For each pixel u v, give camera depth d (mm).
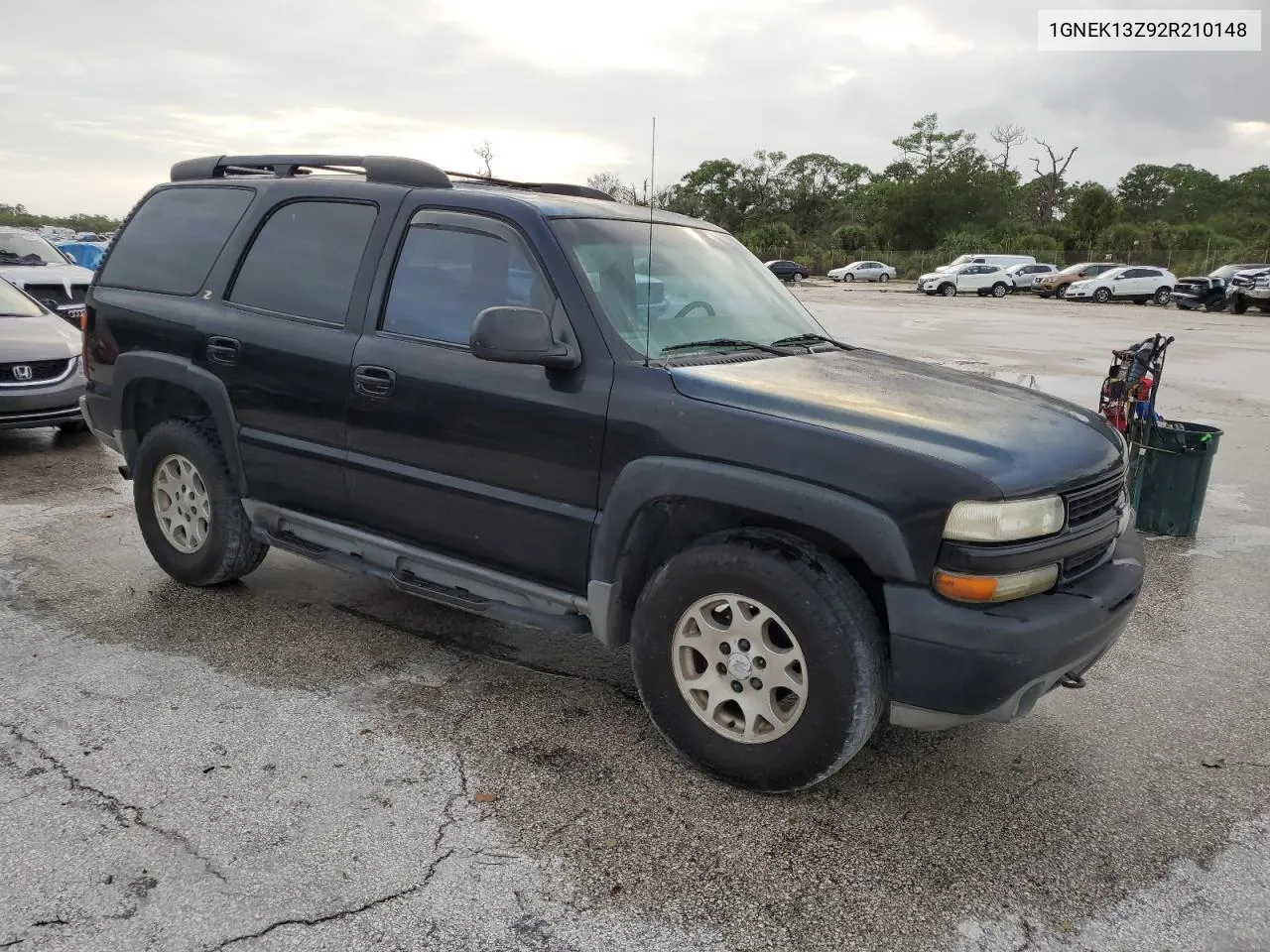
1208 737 3668
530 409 3344
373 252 3855
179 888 2598
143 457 4668
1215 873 2838
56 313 8648
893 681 2865
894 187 75375
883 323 24531
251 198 4363
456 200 3684
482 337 3078
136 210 4898
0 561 5121
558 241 3428
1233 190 95938
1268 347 18969
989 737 3617
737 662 3068
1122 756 3510
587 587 3338
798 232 80812
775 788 3086
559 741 3449
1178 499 6266
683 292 3721
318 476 3977
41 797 2982
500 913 2553
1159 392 12609
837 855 2857
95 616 4422
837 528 2822
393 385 3662
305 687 3791
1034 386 12242
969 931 2557
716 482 2977
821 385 3283
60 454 7824
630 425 3152
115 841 2781
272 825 2885
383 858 2754
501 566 3566
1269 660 4402
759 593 2965
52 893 2557
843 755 2947
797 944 2488
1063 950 2502
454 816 2969
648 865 2777
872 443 2842
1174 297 32656
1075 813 3123
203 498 4551
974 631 2725
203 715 3539
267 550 4680
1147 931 2584
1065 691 4043
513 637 4367
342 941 2428
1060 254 58281
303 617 4484
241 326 4164
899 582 2799
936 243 70938
